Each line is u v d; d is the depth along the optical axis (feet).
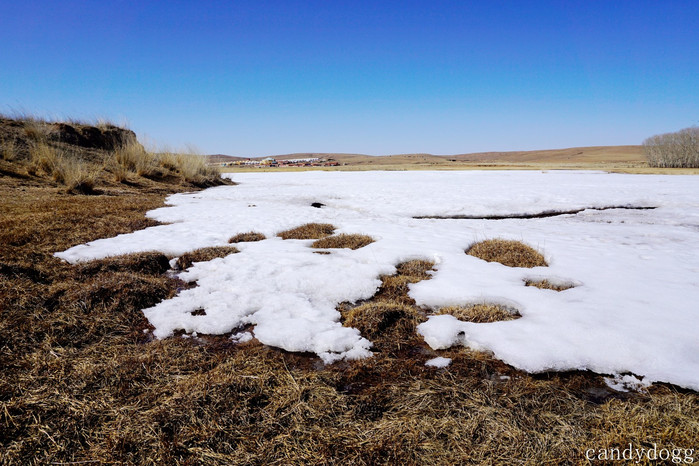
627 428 8.13
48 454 7.68
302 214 37.24
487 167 216.54
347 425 8.53
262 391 9.64
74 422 8.46
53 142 56.65
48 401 9.01
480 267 19.25
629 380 10.02
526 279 17.70
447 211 39.81
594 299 14.56
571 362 10.63
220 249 22.66
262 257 21.18
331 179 100.22
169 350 11.64
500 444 7.90
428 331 12.67
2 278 14.94
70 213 28.78
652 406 8.87
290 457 7.64
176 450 7.77
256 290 16.38
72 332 12.43
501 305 14.65
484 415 8.72
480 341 11.87
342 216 36.83
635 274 17.58
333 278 17.66
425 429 8.36
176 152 70.64
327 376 10.32
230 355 11.49
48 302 13.98
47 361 10.66
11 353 10.85
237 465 7.45
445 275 18.11
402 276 18.12
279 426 8.47
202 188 65.00
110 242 23.13
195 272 18.98
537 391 9.62
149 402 9.17
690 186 63.21
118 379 10.00
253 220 32.94
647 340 11.33
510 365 10.81
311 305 14.90
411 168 216.54
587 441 7.95
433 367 10.87
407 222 33.35
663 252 21.61
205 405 8.93
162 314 14.12
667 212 37.73
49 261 18.31
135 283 15.90
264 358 11.19
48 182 43.19
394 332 12.87
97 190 44.19
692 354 10.66
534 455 7.61
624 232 27.94
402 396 9.56
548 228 29.96
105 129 71.92
